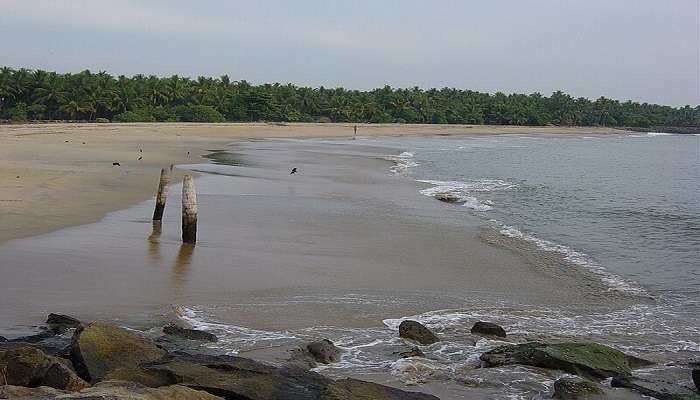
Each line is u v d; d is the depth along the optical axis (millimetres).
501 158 63531
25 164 35156
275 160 49188
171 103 108562
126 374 8367
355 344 11273
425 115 148250
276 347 10883
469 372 10188
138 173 34781
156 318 12016
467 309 13805
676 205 32312
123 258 16141
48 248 16609
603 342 12195
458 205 29516
